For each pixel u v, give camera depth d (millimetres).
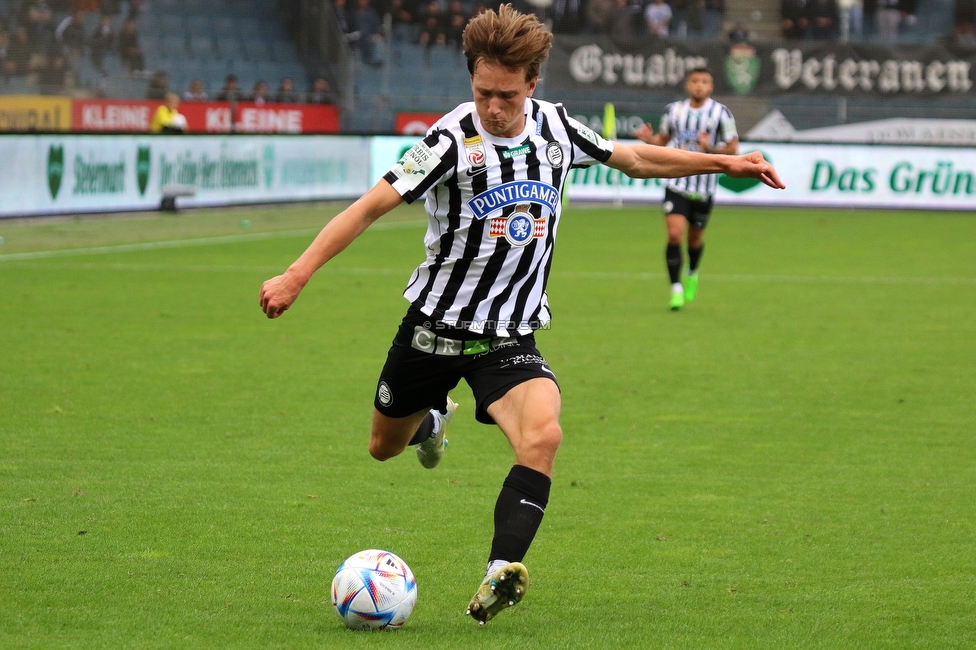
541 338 35031
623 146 15148
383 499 19438
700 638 13523
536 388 14320
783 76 91438
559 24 94312
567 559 16625
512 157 14336
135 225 65375
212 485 20016
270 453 22203
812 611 14539
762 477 21047
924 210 84000
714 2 96562
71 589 14914
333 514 18547
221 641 13156
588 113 92062
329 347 33000
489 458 22359
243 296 42281
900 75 91000
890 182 84500
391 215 80875
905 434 24250
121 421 24406
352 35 93812
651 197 87875
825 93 91438
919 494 20016
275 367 30172
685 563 16453
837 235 67625
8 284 44188
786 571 16125
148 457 21719
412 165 14094
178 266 50188
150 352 31891
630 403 26891
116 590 14914
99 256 53062
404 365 15125
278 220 70750
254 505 18938
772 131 91875
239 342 33562
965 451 22922
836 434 24219
